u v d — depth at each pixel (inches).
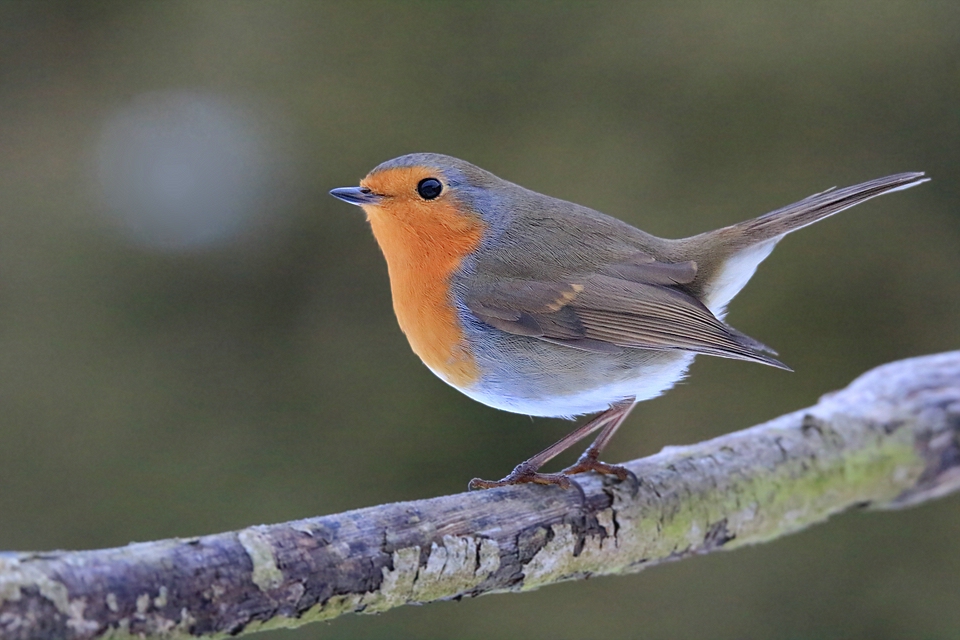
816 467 275.7
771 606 427.2
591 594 427.8
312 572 180.7
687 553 253.8
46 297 470.9
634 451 448.1
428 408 455.2
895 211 478.3
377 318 470.6
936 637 420.8
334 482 442.6
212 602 168.2
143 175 481.7
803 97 482.6
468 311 266.1
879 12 478.0
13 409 448.8
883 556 434.9
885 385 306.7
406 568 194.4
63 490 437.4
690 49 484.1
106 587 157.2
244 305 478.9
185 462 445.7
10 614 148.3
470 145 478.3
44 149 487.5
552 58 489.4
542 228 277.1
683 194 474.6
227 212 480.1
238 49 490.6
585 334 265.0
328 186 476.1
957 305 467.8
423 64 488.1
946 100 477.7
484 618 422.9
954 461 292.5
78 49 498.0
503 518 216.7
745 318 473.1
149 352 466.3
